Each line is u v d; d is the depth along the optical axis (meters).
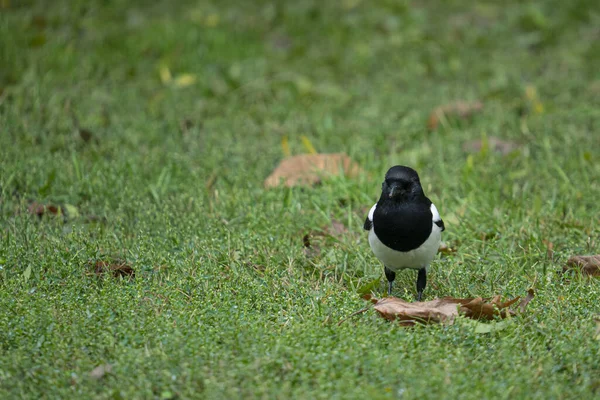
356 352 7.24
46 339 7.57
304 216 11.27
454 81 17.41
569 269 9.60
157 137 14.26
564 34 19.66
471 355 7.46
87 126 14.48
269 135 14.65
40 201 11.51
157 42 18.17
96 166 12.53
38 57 16.55
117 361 7.16
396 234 8.71
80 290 8.86
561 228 10.93
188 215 11.13
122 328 7.69
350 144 13.92
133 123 14.77
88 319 7.90
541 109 15.41
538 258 10.07
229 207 11.43
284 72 17.48
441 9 21.00
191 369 6.96
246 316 8.15
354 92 16.61
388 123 14.98
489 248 10.20
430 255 8.98
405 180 8.61
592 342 7.57
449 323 8.05
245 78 17.11
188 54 17.83
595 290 8.76
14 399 6.66
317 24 19.89
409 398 6.54
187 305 8.40
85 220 11.20
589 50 18.64
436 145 14.07
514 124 14.83
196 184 12.16
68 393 6.73
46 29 18.06
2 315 7.93
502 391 6.72
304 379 6.86
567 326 7.97
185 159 13.16
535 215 11.13
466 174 12.32
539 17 19.91
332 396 6.57
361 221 11.19
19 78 15.84
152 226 10.75
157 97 16.11
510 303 8.24
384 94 16.58
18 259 9.44
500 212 11.07
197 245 9.93
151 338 7.62
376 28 20.00
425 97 16.33
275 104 16.02
